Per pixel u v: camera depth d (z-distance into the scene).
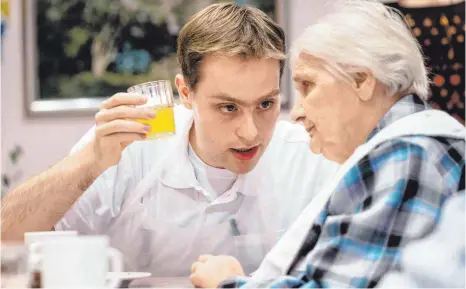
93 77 3.63
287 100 3.46
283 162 1.93
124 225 1.89
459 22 2.64
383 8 1.21
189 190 1.85
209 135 1.64
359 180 1.08
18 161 3.66
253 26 1.57
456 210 0.98
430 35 2.65
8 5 3.63
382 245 1.01
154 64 3.61
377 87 1.17
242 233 1.86
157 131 1.62
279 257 1.17
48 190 1.70
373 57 1.14
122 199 1.89
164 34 3.60
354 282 1.00
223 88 1.55
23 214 1.70
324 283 1.02
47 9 3.64
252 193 1.85
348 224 1.03
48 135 3.65
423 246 0.95
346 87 1.17
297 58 1.22
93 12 3.63
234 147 1.63
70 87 3.64
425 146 1.06
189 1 3.58
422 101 1.18
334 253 1.03
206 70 1.57
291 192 1.90
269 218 1.87
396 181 1.03
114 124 1.62
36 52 3.65
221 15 1.60
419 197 1.02
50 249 1.02
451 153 1.07
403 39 1.18
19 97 3.66
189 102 1.72
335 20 1.19
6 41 3.65
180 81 1.72
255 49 1.53
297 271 1.11
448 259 0.92
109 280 1.33
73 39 3.63
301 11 3.53
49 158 3.65
